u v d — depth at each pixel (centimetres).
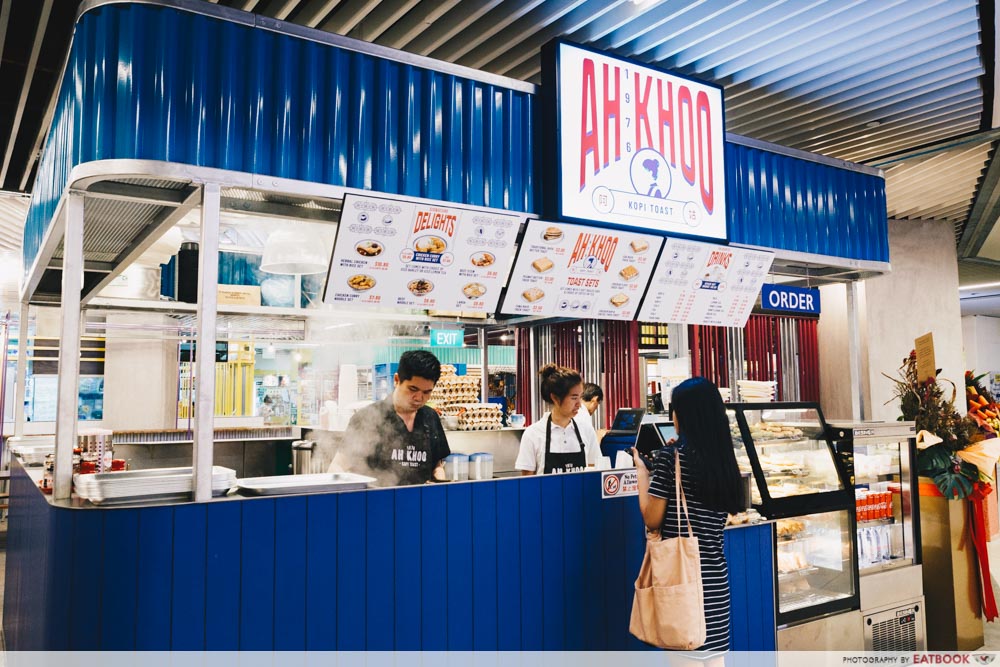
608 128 407
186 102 295
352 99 341
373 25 441
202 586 259
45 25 438
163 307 588
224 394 790
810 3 406
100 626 243
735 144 485
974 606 485
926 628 476
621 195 410
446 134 369
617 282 422
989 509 814
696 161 444
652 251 427
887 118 583
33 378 816
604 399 668
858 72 495
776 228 502
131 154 281
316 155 328
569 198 390
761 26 425
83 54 292
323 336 686
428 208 350
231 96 306
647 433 372
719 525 300
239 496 279
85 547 244
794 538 429
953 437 497
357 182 339
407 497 302
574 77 395
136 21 287
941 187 760
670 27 430
